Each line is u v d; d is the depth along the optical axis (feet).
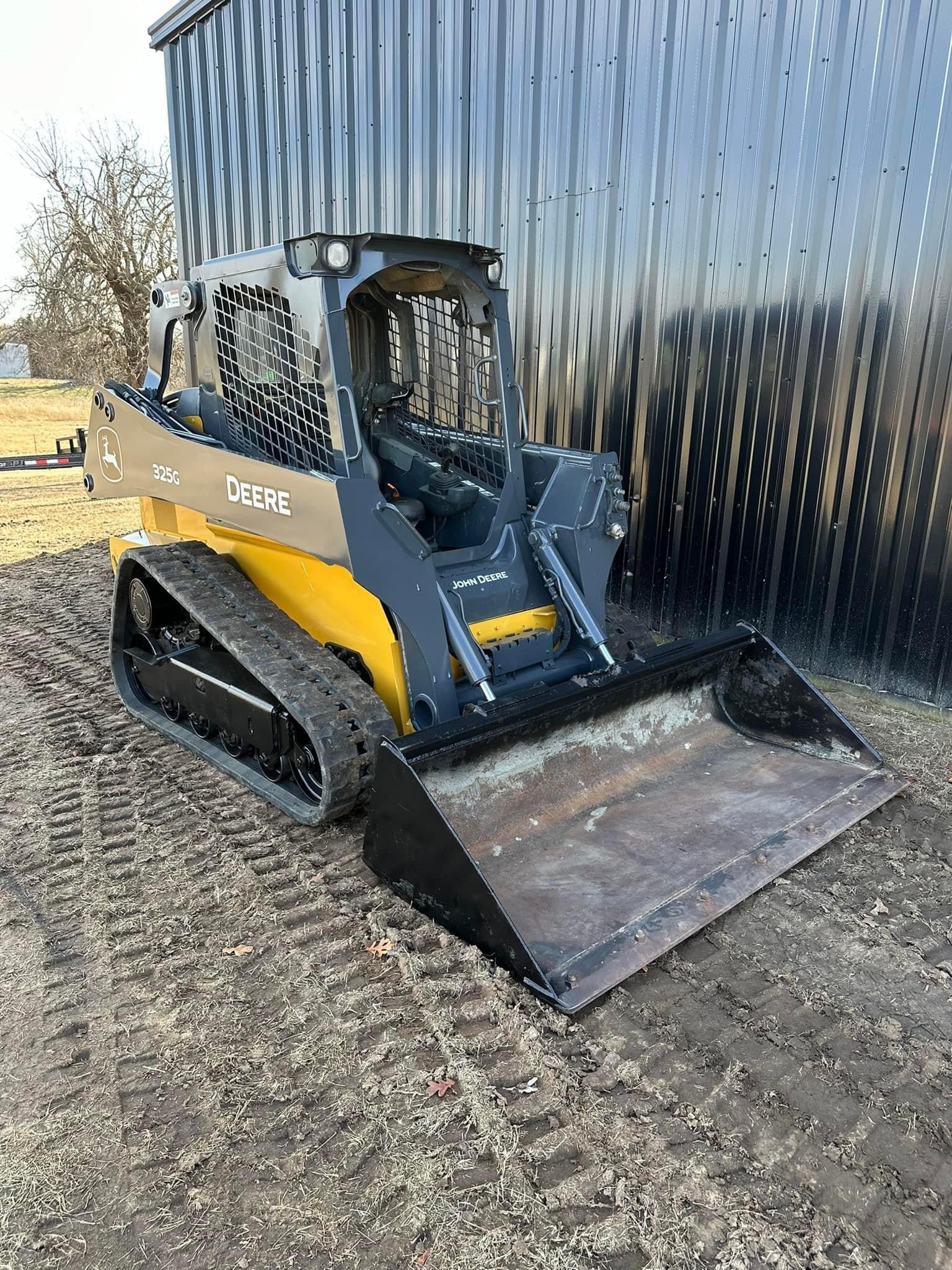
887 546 15.39
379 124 22.62
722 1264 5.68
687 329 17.67
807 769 11.88
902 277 14.37
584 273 19.27
